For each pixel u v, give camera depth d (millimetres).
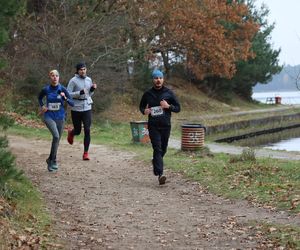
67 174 10992
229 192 9250
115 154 14406
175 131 27969
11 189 7684
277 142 34688
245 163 12039
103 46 26938
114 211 8102
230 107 48312
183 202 8766
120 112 32188
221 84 50625
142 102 10172
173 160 12969
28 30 25031
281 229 6777
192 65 42062
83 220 7496
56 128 11094
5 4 6512
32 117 23062
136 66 35406
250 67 51531
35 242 5977
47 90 10984
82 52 25188
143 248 6242
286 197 8453
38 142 16531
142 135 16984
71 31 25109
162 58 41562
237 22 43125
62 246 6070
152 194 9367
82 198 8891
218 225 7266
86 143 12922
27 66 24844
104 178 10773
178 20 37875
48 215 7426
